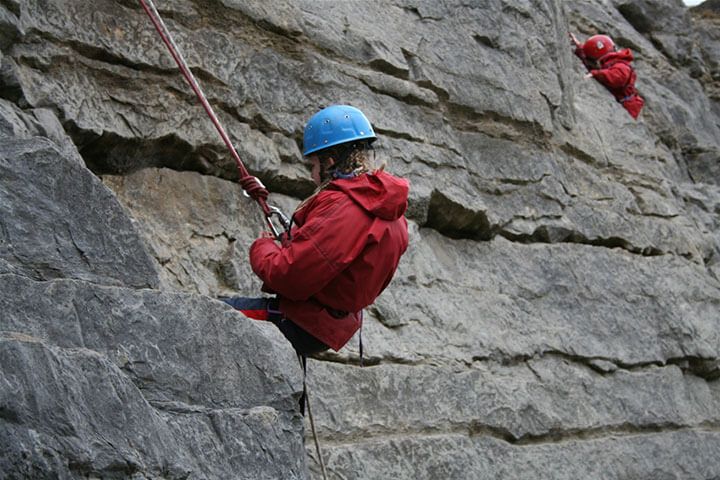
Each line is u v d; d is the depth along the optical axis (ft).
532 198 28.55
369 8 26.13
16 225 12.80
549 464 24.29
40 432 10.56
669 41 45.14
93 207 13.57
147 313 12.85
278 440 13.30
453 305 24.35
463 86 27.43
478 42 28.96
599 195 31.48
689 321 31.12
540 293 27.17
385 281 15.64
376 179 14.99
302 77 22.77
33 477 10.36
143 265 13.79
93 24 18.65
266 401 13.65
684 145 40.91
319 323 15.38
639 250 31.60
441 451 21.63
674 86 43.34
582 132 32.89
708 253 35.32
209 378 13.15
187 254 19.24
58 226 13.14
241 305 15.69
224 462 12.57
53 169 13.35
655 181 34.88
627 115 36.65
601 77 36.99
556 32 32.04
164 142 19.51
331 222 14.73
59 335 11.98
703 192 38.22
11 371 10.61
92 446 10.89
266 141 21.42
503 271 26.73
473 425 22.90
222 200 20.47
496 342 24.68
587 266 29.19
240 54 21.50
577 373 26.68
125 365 12.42
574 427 25.57
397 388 21.61
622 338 28.58
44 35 17.80
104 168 19.03
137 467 11.21
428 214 25.40
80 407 11.05
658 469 27.30
